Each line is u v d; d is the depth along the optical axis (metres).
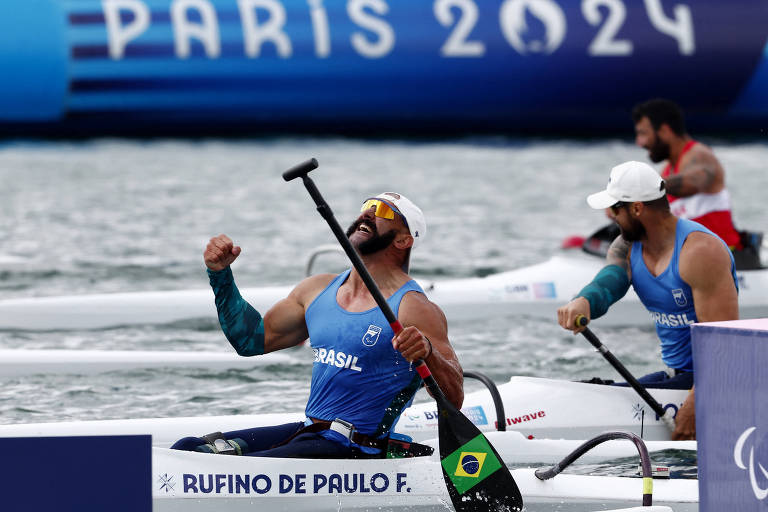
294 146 81.31
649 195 17.30
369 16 84.50
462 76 86.00
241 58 83.62
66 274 35.12
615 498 14.05
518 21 85.31
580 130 89.12
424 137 88.19
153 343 26.42
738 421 10.43
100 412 20.19
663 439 18.75
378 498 13.56
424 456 13.99
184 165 69.62
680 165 26.72
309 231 45.59
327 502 13.45
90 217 48.69
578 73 86.38
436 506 13.73
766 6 85.62
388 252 13.88
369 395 13.63
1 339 26.61
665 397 18.30
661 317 18.19
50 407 20.50
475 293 29.47
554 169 70.06
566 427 18.53
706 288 17.20
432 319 13.55
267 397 21.61
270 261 38.28
